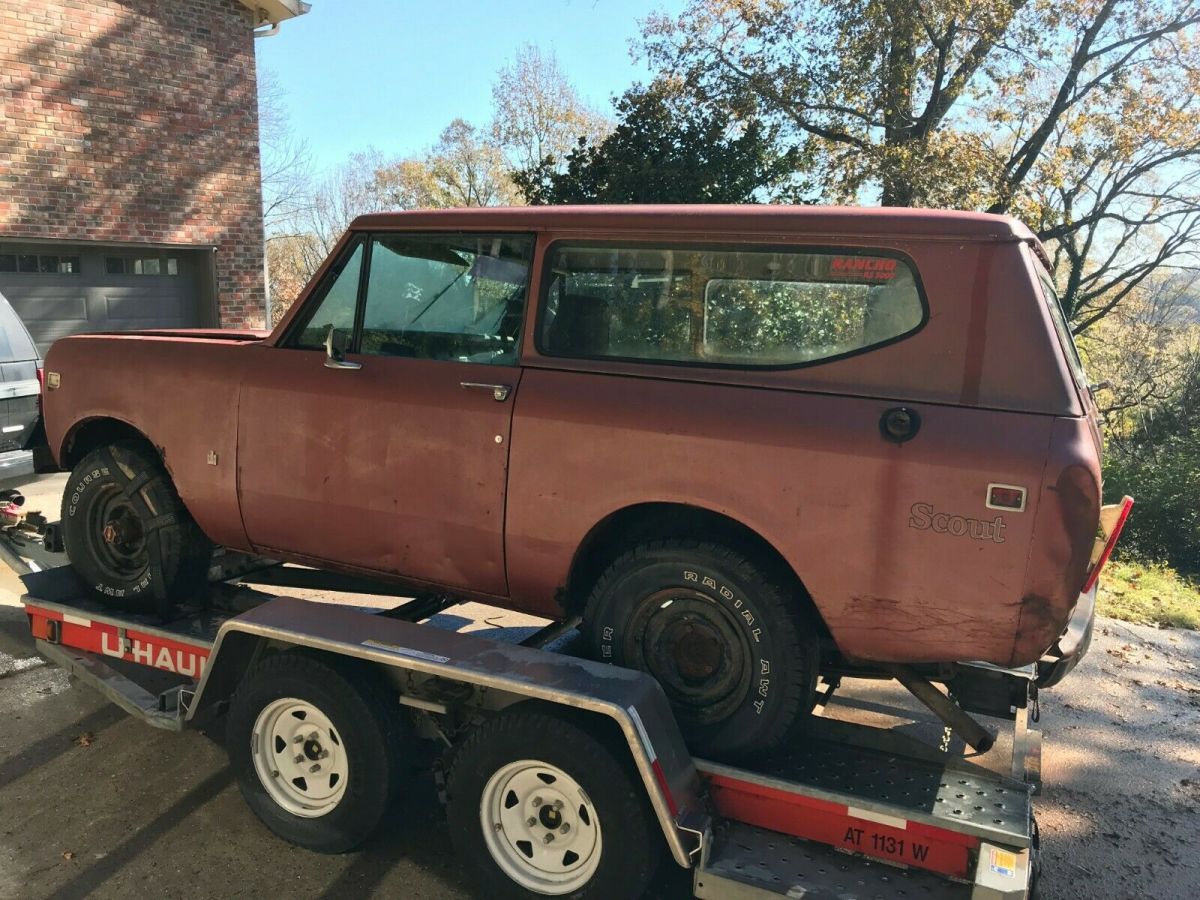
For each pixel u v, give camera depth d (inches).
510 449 117.5
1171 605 303.6
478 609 196.9
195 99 469.1
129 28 439.2
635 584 112.7
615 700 100.0
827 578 101.3
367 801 116.8
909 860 99.6
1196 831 142.9
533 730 104.8
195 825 129.6
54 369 158.6
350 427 128.6
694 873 101.3
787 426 102.7
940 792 104.7
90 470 154.9
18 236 411.2
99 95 432.1
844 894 95.7
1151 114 695.1
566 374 117.0
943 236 100.2
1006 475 93.0
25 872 117.4
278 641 122.0
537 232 120.7
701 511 111.5
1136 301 889.5
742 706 108.3
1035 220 698.2
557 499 115.0
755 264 109.1
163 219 463.2
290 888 116.1
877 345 102.3
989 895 89.6
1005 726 132.6
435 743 123.5
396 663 111.6
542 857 109.3
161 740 154.3
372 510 128.0
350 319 134.3
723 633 109.3
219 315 493.7
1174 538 474.9
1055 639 93.6
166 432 144.6
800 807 104.1
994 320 97.6
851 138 709.3
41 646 158.9
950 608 96.4
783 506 102.5
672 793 100.0
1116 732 181.0
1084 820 145.4
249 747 124.0
